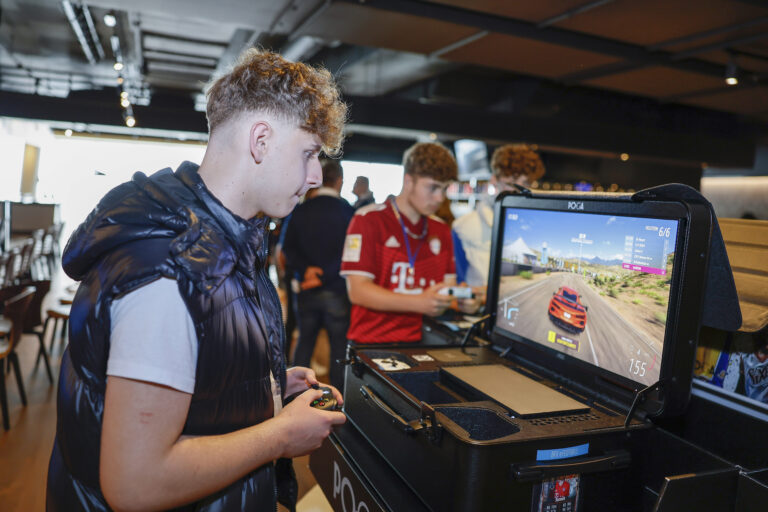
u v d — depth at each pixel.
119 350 0.61
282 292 5.54
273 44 7.43
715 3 3.96
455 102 9.52
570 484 0.83
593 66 5.70
